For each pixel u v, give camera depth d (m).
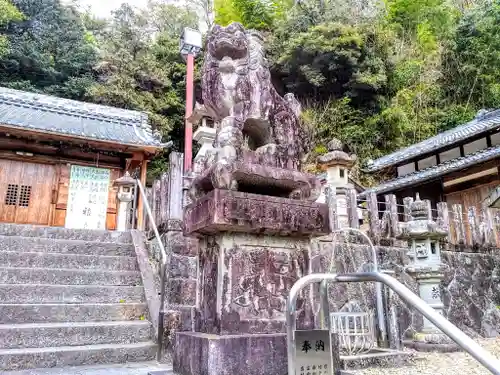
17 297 4.98
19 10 26.00
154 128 22.02
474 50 22.70
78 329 4.56
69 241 6.30
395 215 8.37
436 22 26.05
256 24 25.92
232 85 3.08
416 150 17.78
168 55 26.20
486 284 8.90
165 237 5.82
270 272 2.83
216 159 2.90
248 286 2.72
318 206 2.97
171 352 4.44
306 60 22.19
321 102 23.31
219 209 2.58
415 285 7.91
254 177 2.83
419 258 6.79
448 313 7.96
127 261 6.18
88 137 13.41
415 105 22.58
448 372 4.67
